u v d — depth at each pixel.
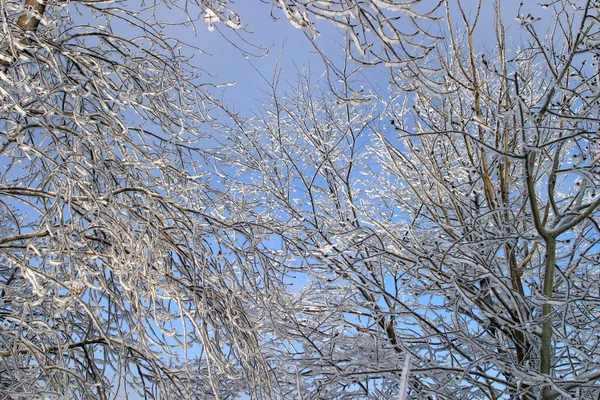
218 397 3.31
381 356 5.82
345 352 6.34
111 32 5.12
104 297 4.58
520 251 6.17
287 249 4.85
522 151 4.27
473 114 6.13
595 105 4.51
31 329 3.48
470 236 5.75
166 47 5.15
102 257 3.79
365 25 2.20
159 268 3.88
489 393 5.70
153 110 4.73
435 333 5.33
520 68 6.76
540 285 5.45
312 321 7.04
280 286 4.76
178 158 5.27
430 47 2.32
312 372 5.78
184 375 4.51
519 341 5.34
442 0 2.18
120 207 3.97
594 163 5.04
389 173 8.18
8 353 3.57
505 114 4.50
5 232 4.83
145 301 3.90
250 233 4.45
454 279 4.96
